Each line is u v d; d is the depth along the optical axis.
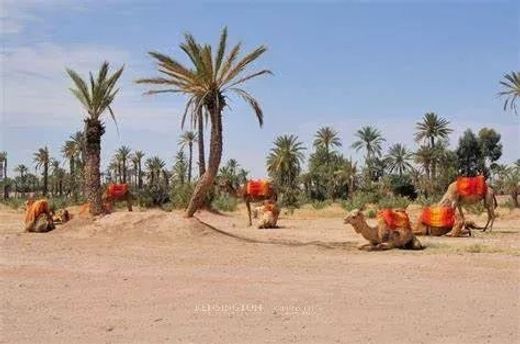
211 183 22.88
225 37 22.70
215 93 22.88
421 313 9.75
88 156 26.52
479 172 95.94
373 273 13.52
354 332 8.65
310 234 24.75
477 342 8.22
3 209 57.69
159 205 53.31
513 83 50.38
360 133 94.75
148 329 8.82
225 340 8.25
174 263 14.98
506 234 24.30
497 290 11.57
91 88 26.09
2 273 13.41
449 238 22.52
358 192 79.69
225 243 19.91
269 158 86.81
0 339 8.34
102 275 13.13
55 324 9.10
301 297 10.86
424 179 83.12
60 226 25.02
